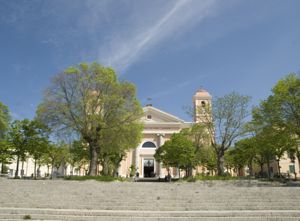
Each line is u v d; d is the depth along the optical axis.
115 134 31.67
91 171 29.66
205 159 44.28
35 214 12.80
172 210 14.05
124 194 16.52
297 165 52.94
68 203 14.68
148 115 59.69
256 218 12.38
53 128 29.59
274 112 26.61
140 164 56.47
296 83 25.81
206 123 36.69
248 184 25.17
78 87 29.80
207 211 13.38
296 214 12.88
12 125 32.88
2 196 15.62
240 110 34.50
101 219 12.40
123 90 31.31
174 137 43.16
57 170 50.69
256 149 34.69
